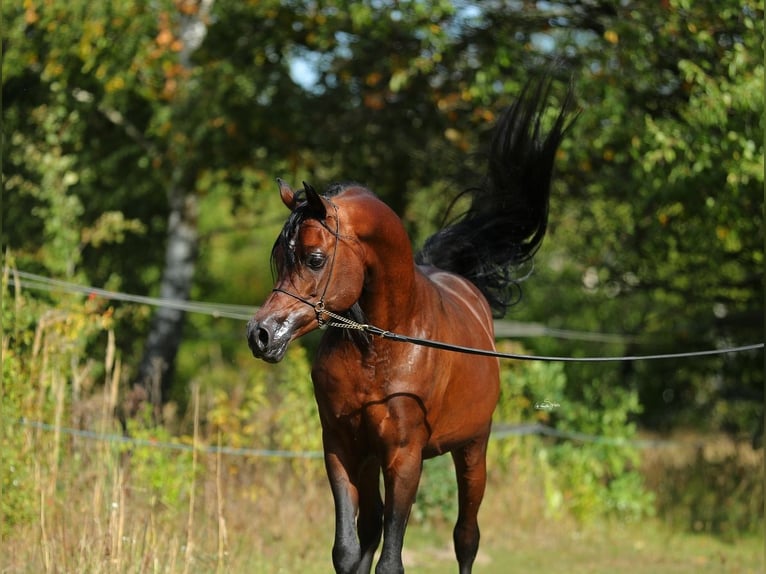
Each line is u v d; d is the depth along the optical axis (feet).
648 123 43.42
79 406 33.22
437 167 56.95
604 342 68.28
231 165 58.29
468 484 26.07
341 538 21.68
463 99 50.44
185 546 28.91
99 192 64.28
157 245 70.90
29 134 55.98
